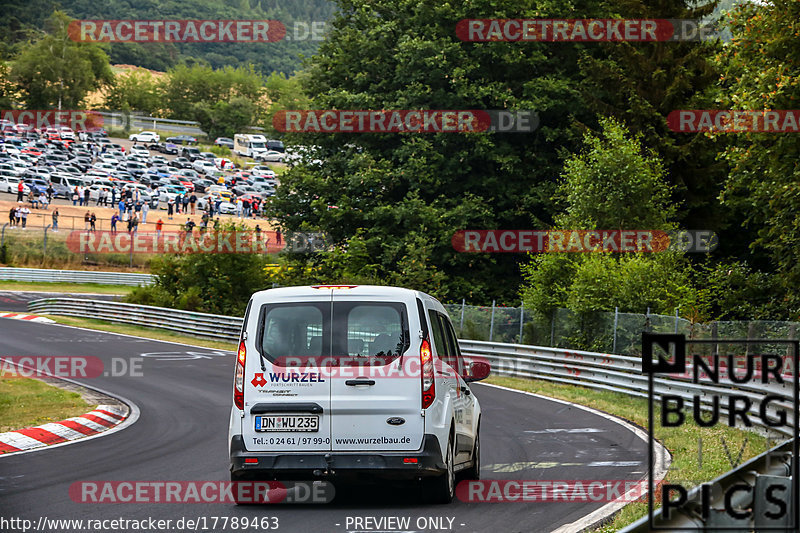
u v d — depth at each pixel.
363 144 142.12
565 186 109.06
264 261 135.12
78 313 145.38
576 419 53.97
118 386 71.12
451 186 135.38
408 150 131.75
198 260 132.25
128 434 47.47
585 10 136.00
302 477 27.61
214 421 53.09
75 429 48.84
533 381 79.00
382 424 27.42
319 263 131.75
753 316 102.38
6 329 117.75
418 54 130.62
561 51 138.25
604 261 85.00
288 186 142.00
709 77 124.50
